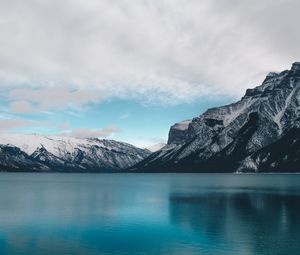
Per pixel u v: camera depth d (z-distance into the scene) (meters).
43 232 71.81
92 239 65.25
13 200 129.12
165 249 58.25
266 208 102.81
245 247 58.72
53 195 150.50
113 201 124.94
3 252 57.25
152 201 124.06
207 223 79.62
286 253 55.00
